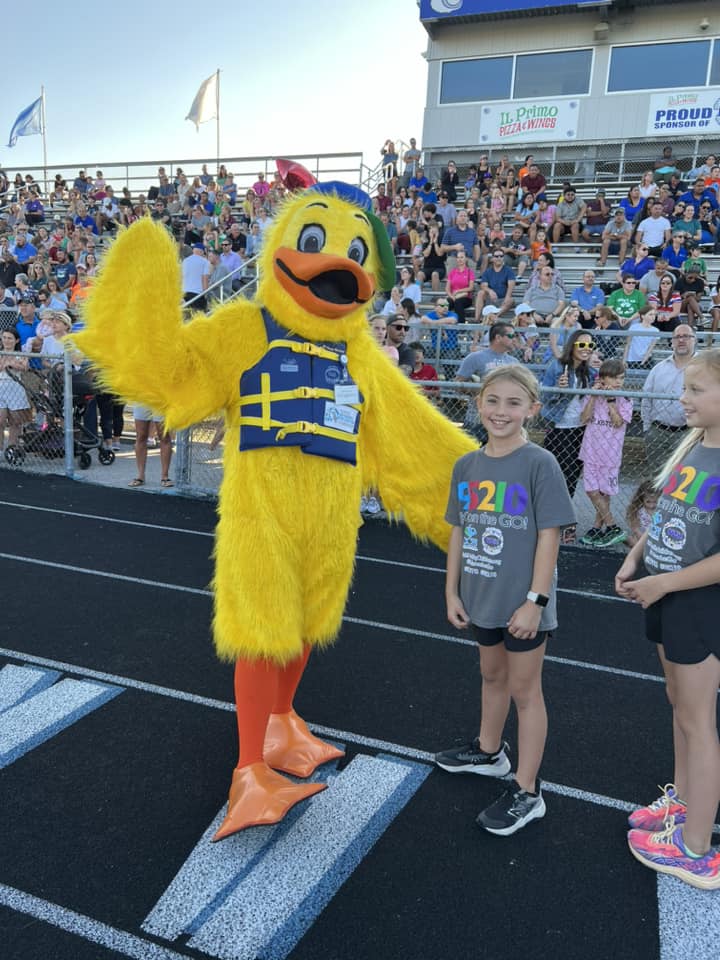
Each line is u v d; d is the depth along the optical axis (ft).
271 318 9.66
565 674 14.64
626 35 55.72
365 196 10.21
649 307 32.58
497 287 39.09
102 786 10.39
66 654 14.55
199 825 9.62
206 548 21.77
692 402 8.25
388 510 11.39
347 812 10.02
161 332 8.95
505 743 11.25
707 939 8.09
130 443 38.60
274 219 10.05
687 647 8.42
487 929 8.13
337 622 10.34
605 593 19.31
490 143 60.29
